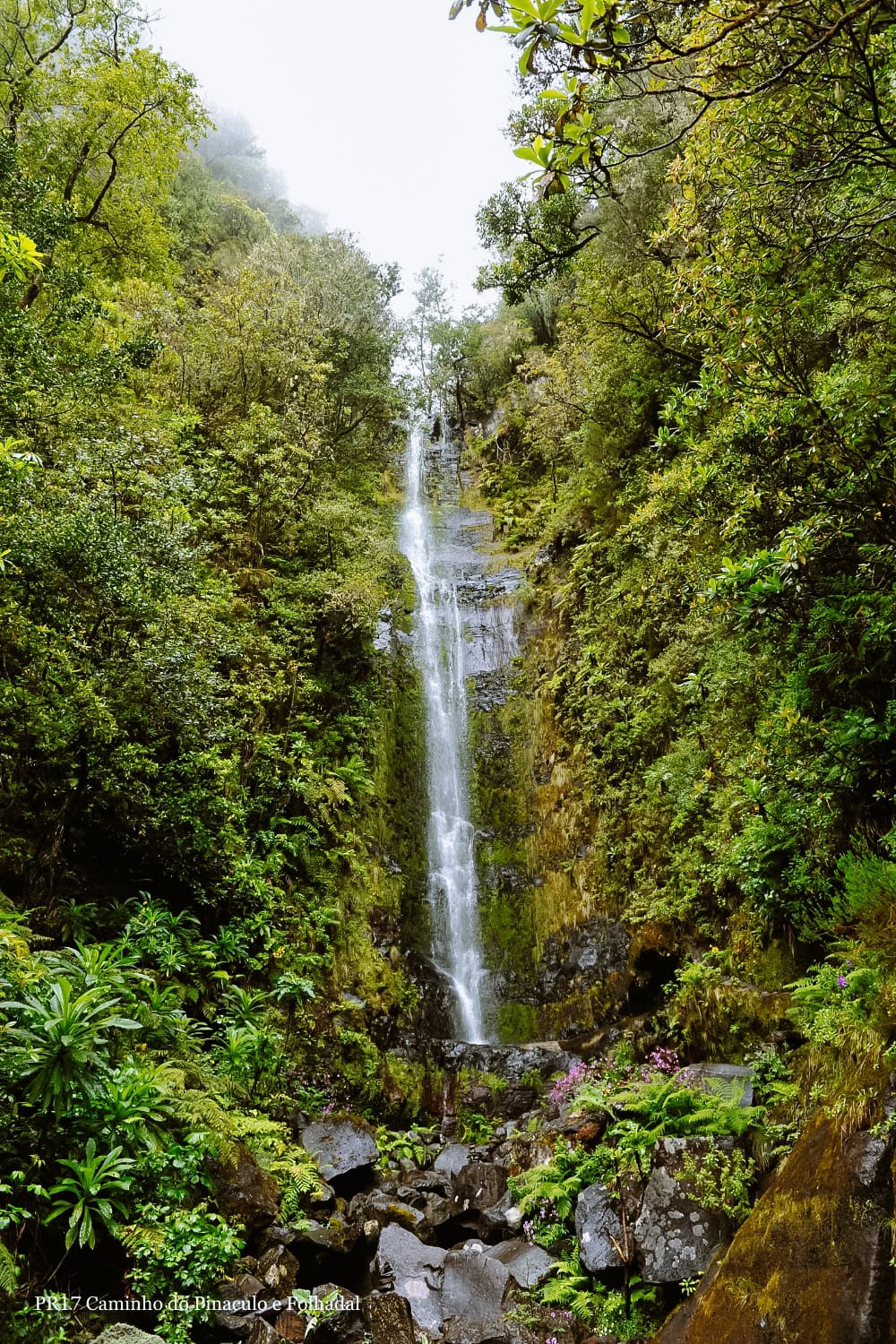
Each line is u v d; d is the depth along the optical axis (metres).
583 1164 5.67
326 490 14.10
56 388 8.01
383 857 11.69
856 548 5.00
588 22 2.12
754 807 6.62
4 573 6.21
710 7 3.04
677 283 4.84
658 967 9.12
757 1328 3.28
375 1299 4.80
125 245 15.37
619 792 11.30
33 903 6.51
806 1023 4.75
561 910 11.95
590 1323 4.70
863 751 5.17
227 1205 5.02
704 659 9.05
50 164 13.80
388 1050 9.48
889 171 4.01
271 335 14.06
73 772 7.01
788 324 4.94
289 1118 7.11
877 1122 3.22
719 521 5.90
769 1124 4.52
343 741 11.80
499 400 26.72
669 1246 4.50
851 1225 3.06
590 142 2.46
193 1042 6.38
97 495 7.18
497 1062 9.73
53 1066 4.07
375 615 12.98
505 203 12.81
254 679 9.98
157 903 7.70
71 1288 3.99
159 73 14.08
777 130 3.88
